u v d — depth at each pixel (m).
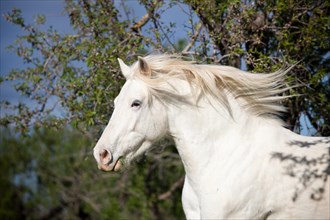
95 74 7.78
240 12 7.36
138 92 5.60
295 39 7.92
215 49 7.54
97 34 8.02
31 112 8.48
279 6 7.30
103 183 17.45
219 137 5.61
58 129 8.48
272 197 5.35
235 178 5.39
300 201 5.30
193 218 5.68
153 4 7.66
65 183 19.53
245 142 5.56
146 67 5.63
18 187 20.55
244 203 5.33
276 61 7.58
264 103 5.73
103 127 8.24
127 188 16.41
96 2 8.23
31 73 8.50
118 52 7.64
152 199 15.78
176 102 5.66
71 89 7.99
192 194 5.68
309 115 8.18
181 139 5.68
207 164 5.57
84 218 19.41
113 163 5.56
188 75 5.73
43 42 8.55
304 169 5.36
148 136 5.64
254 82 5.73
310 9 7.68
